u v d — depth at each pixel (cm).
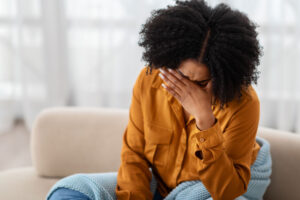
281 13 247
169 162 119
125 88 273
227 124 109
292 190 138
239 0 247
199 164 107
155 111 118
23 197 138
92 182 113
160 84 116
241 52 90
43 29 262
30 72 270
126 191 115
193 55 90
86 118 159
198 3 96
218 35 89
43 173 155
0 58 271
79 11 261
